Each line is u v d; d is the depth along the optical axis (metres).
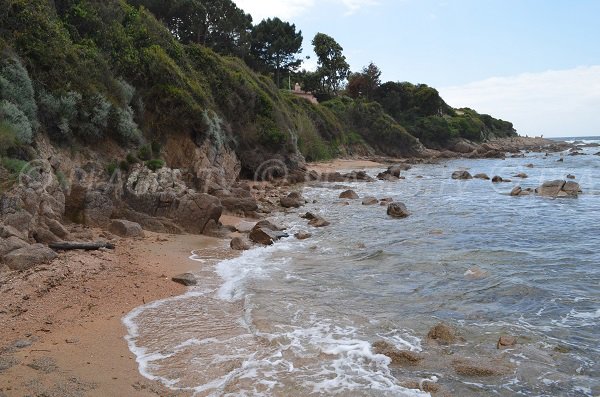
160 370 6.54
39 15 17.34
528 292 9.77
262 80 47.53
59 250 11.62
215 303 9.33
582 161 53.47
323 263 12.56
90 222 14.71
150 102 22.89
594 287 10.14
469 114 105.19
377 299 9.61
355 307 9.12
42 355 6.71
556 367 6.67
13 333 7.34
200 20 50.12
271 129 36.47
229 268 11.96
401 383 6.22
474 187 30.91
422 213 20.72
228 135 30.84
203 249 14.12
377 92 91.44
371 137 72.94
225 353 7.08
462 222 18.31
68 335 7.48
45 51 16.53
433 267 11.90
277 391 6.02
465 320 8.42
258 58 75.38
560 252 13.24
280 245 14.88
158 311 8.79
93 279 10.03
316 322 8.31
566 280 10.65
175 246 14.08
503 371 6.50
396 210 19.98
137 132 19.80
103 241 13.05
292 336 7.68
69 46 18.34
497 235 15.75
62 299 8.81
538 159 60.75
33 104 14.89
